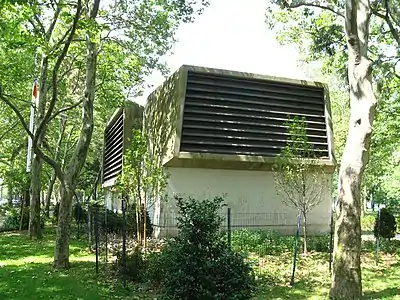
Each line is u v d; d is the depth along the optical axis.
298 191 14.77
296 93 18.36
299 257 12.77
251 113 17.47
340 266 7.94
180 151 16.22
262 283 9.37
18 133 25.09
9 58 14.67
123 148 21.88
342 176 8.18
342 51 16.47
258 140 17.44
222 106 17.02
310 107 18.62
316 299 8.16
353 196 8.01
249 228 17.12
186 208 7.85
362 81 8.19
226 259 7.52
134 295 8.45
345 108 28.50
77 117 25.22
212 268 7.41
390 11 13.37
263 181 18.08
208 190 17.27
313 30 16.73
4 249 15.28
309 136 18.36
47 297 8.16
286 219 18.14
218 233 7.93
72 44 17.33
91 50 12.07
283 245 14.32
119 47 14.70
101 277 10.05
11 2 8.80
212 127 16.78
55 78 10.47
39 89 17.36
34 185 18.89
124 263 9.34
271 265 11.48
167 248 8.16
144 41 16.56
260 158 17.23
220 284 7.37
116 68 17.08
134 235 16.56
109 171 27.94
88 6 11.76
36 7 9.63
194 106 16.61
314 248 14.34
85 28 10.59
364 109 8.12
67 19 10.55
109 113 27.88
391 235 15.66
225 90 17.19
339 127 28.41
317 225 18.47
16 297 8.16
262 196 17.97
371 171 28.94
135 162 14.71
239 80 17.39
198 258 7.41
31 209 18.83
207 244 7.53
